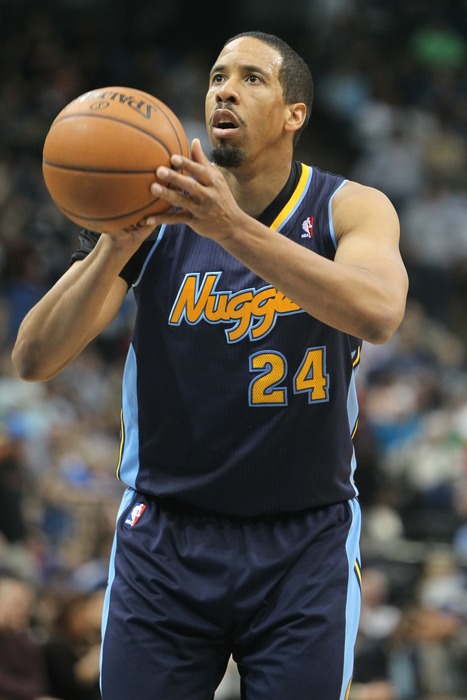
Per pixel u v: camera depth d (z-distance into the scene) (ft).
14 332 75.61
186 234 22.81
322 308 19.31
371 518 61.57
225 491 22.57
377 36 129.08
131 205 19.10
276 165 22.66
